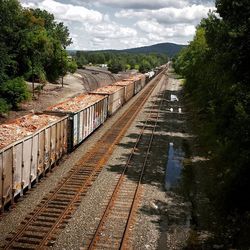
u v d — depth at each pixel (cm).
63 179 1761
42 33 5531
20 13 4972
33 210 1405
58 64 6712
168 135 2991
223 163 2016
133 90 5309
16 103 3769
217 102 3073
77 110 2197
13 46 4878
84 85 6956
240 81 2156
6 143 1374
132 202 1549
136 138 2772
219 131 2562
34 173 1588
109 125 3173
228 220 1429
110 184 1752
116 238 1247
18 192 1436
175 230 1354
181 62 8969
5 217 1332
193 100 4725
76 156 2159
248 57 1944
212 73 3203
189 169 2122
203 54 4194
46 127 1669
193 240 1280
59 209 1426
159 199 1636
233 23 2031
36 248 1138
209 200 1652
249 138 1903
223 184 1680
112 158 2189
